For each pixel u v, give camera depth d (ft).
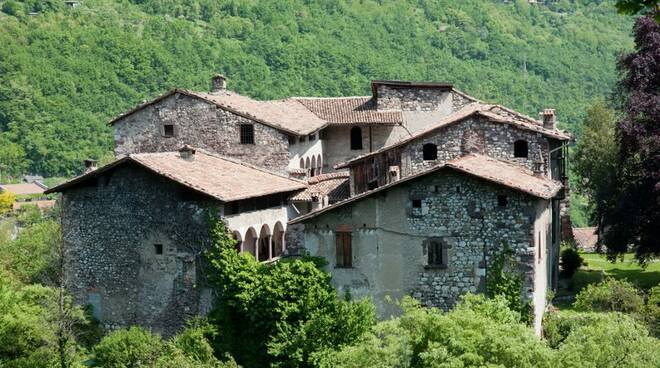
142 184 191.21
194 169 197.88
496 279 170.81
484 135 208.64
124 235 192.75
